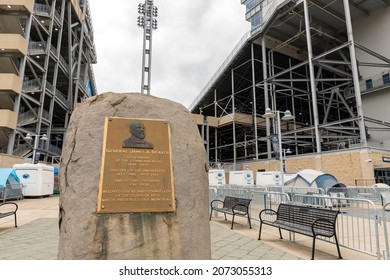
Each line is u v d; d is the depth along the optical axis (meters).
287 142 37.03
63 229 3.54
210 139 56.62
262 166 37.34
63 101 39.09
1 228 9.06
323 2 34.62
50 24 34.00
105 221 3.47
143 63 21.11
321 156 29.25
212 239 7.45
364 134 26.39
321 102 47.91
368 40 36.78
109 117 4.05
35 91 31.66
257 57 44.25
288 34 41.22
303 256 5.83
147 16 22.50
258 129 46.94
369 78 35.53
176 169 4.01
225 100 52.88
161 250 3.52
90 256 3.29
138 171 3.83
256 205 10.88
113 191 3.64
